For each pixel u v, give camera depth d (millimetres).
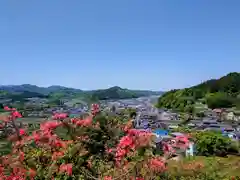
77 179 8312
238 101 173625
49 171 8336
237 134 98438
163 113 164125
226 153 65250
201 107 171375
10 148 8938
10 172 8422
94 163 8672
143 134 8203
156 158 8297
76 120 9164
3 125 9242
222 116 150875
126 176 8148
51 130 9047
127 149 8039
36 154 8672
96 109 9812
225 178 26047
